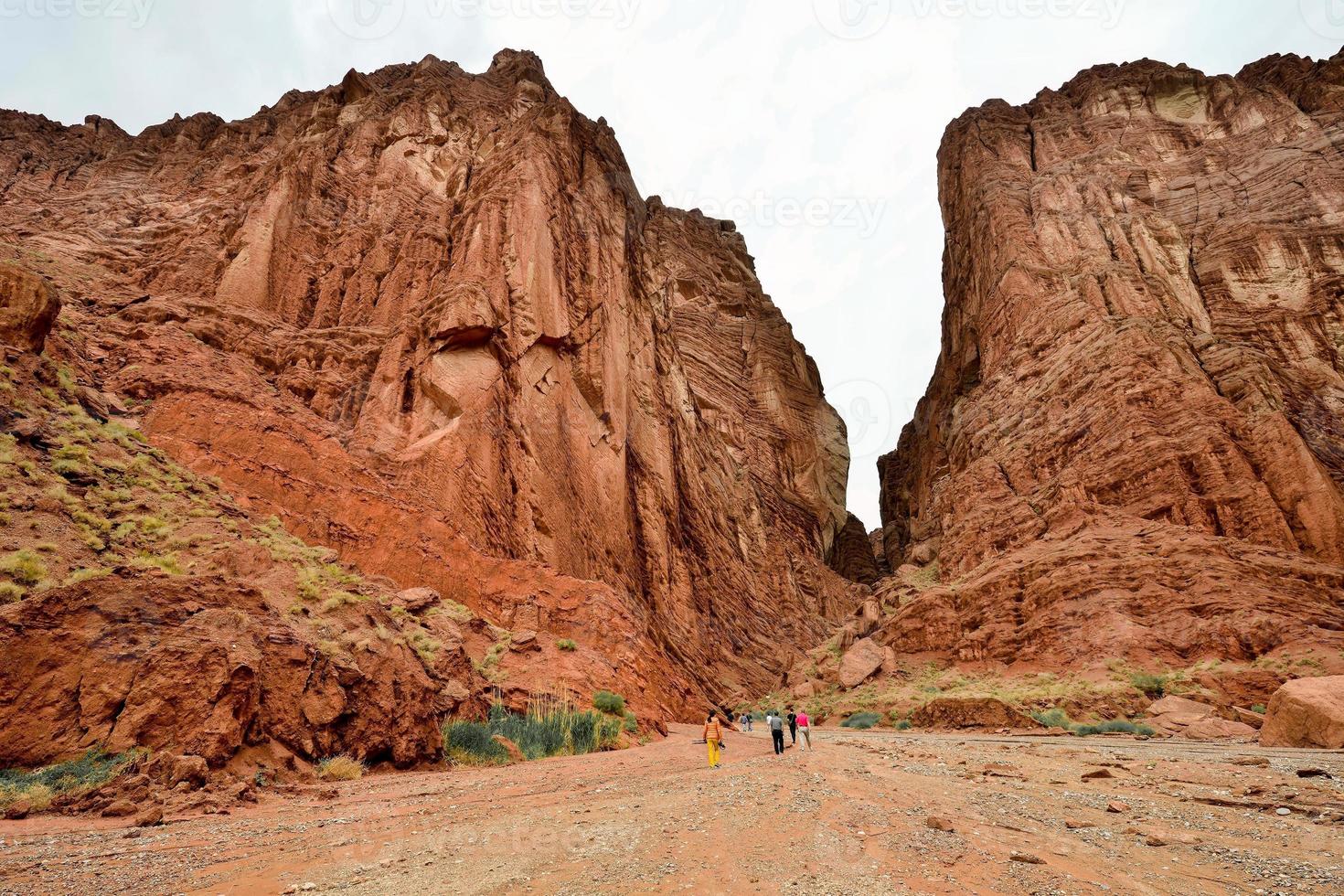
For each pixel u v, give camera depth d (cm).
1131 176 6638
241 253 3766
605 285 5269
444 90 6122
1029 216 6662
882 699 3478
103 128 6338
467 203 4894
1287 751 1409
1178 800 831
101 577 1114
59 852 614
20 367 1952
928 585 4978
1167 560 3419
